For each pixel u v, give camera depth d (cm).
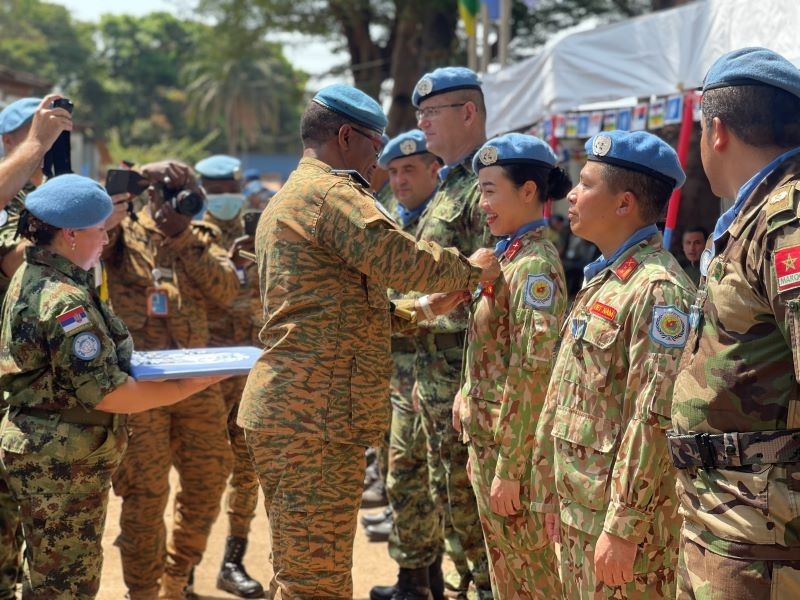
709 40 501
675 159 257
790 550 189
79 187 305
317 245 281
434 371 364
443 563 474
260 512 575
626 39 582
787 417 190
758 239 189
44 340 296
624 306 246
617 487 238
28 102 375
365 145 303
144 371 300
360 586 439
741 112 197
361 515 554
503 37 1010
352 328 285
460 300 328
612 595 246
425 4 1798
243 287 503
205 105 5828
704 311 202
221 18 2322
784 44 436
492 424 308
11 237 345
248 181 1573
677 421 206
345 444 283
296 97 2650
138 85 7381
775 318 187
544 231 312
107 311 318
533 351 290
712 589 196
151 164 439
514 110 739
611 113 641
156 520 400
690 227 532
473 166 326
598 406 249
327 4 2214
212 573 480
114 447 312
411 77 1920
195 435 423
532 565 304
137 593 401
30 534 301
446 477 370
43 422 299
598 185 257
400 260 276
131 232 434
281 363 280
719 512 196
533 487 277
